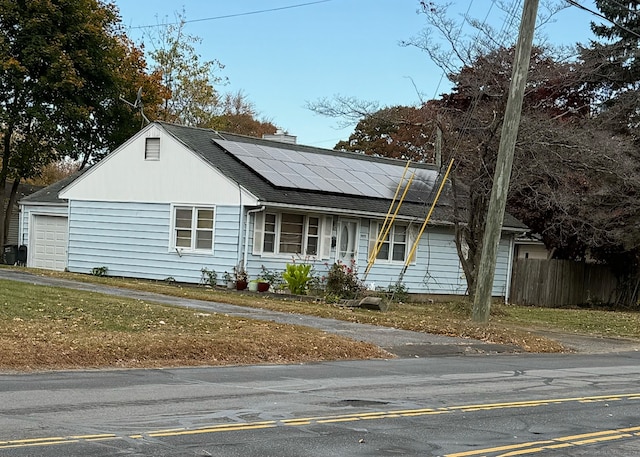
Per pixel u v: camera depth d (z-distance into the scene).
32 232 32.94
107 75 35.72
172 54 53.34
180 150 26.08
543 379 12.84
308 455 7.01
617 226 31.27
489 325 19.59
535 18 19.22
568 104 33.84
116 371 11.28
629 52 35.19
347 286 23.97
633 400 11.04
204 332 14.62
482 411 9.59
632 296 35.03
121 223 27.50
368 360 14.27
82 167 38.44
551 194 27.88
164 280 26.19
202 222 25.52
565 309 31.30
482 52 23.62
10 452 6.50
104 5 39.09
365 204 27.31
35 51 32.88
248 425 8.08
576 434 8.55
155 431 7.56
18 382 9.88
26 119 34.47
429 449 7.47
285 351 13.95
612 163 26.86
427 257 29.83
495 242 19.89
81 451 6.63
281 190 25.30
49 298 17.08
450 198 26.95
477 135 23.86
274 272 25.30
